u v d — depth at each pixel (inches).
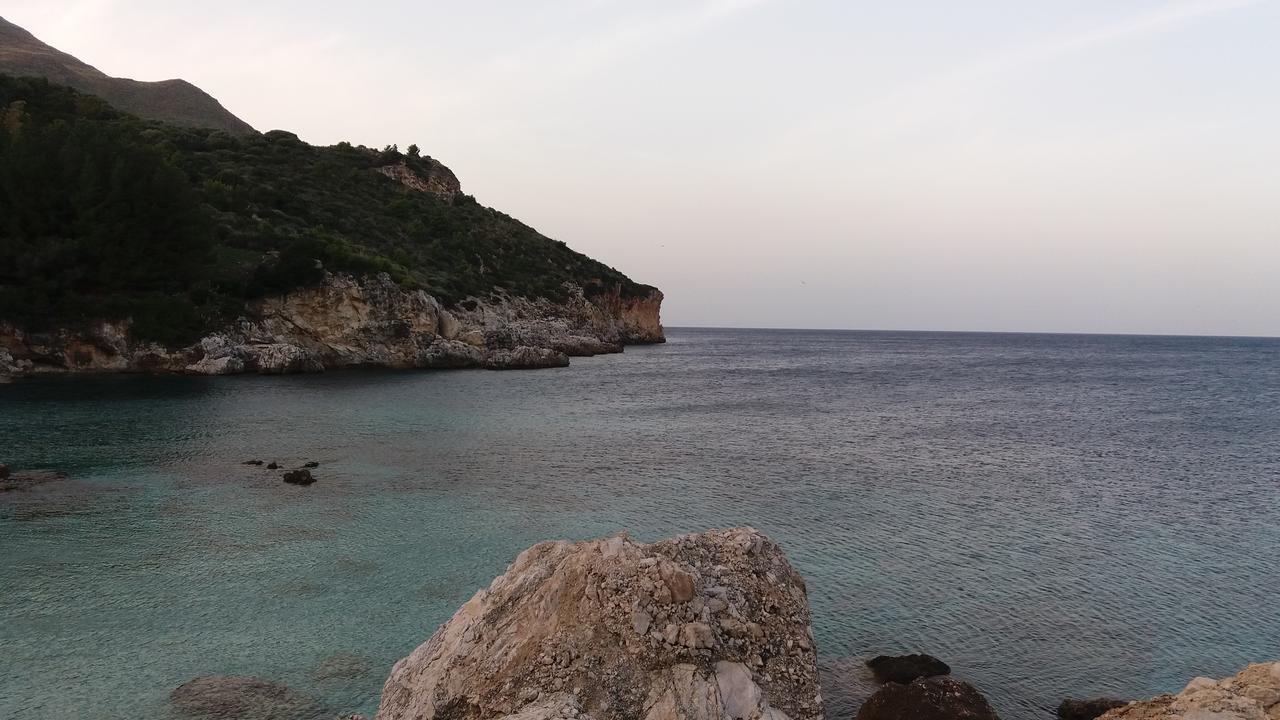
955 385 3752.5
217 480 1259.8
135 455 1432.1
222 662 624.4
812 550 964.6
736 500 1226.0
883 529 1067.3
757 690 344.5
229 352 2866.6
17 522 997.8
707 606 368.8
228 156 4635.8
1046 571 896.3
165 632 681.0
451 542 967.0
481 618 397.1
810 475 1440.7
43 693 566.9
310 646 660.1
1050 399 3073.3
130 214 2763.3
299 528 1011.9
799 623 392.2
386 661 634.2
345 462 1453.0
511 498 1205.1
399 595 783.1
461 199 6392.7
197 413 1946.4
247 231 3526.1
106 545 917.2
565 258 6225.4
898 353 7691.9
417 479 1325.0
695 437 1888.5
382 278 3457.2
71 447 1482.5
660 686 340.5
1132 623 748.0
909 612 765.9
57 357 2578.7
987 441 1919.3
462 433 1833.2
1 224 2549.2
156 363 2714.1
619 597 366.0
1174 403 2955.2
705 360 5526.6
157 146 3772.1
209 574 829.8
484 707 347.6
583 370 4010.8
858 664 652.1
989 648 689.0
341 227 4232.3
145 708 547.5
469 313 4106.8
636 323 7239.2
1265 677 373.4
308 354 3115.2
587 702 337.1
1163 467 1593.3
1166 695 379.2
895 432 2057.1
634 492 1267.2
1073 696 606.9
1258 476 1508.4
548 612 374.6
